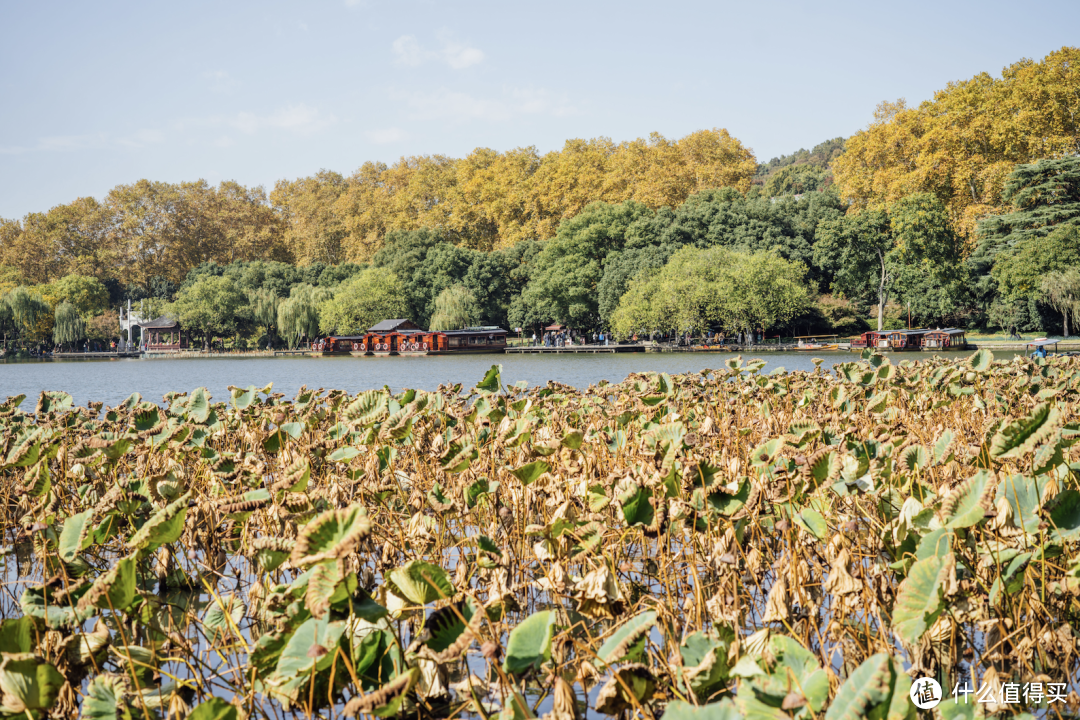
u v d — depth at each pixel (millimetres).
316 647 3453
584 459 7699
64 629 4227
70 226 112188
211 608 5074
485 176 116062
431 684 3828
